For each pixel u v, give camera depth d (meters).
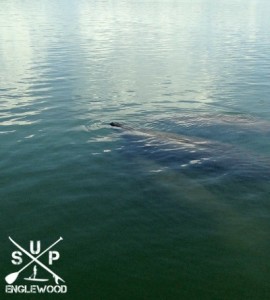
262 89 23.02
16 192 10.56
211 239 8.59
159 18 60.91
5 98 20.25
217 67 28.58
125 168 11.99
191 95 21.73
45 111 18.16
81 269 7.72
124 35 43.12
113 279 7.46
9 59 30.20
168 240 8.55
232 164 12.02
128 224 9.14
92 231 8.88
